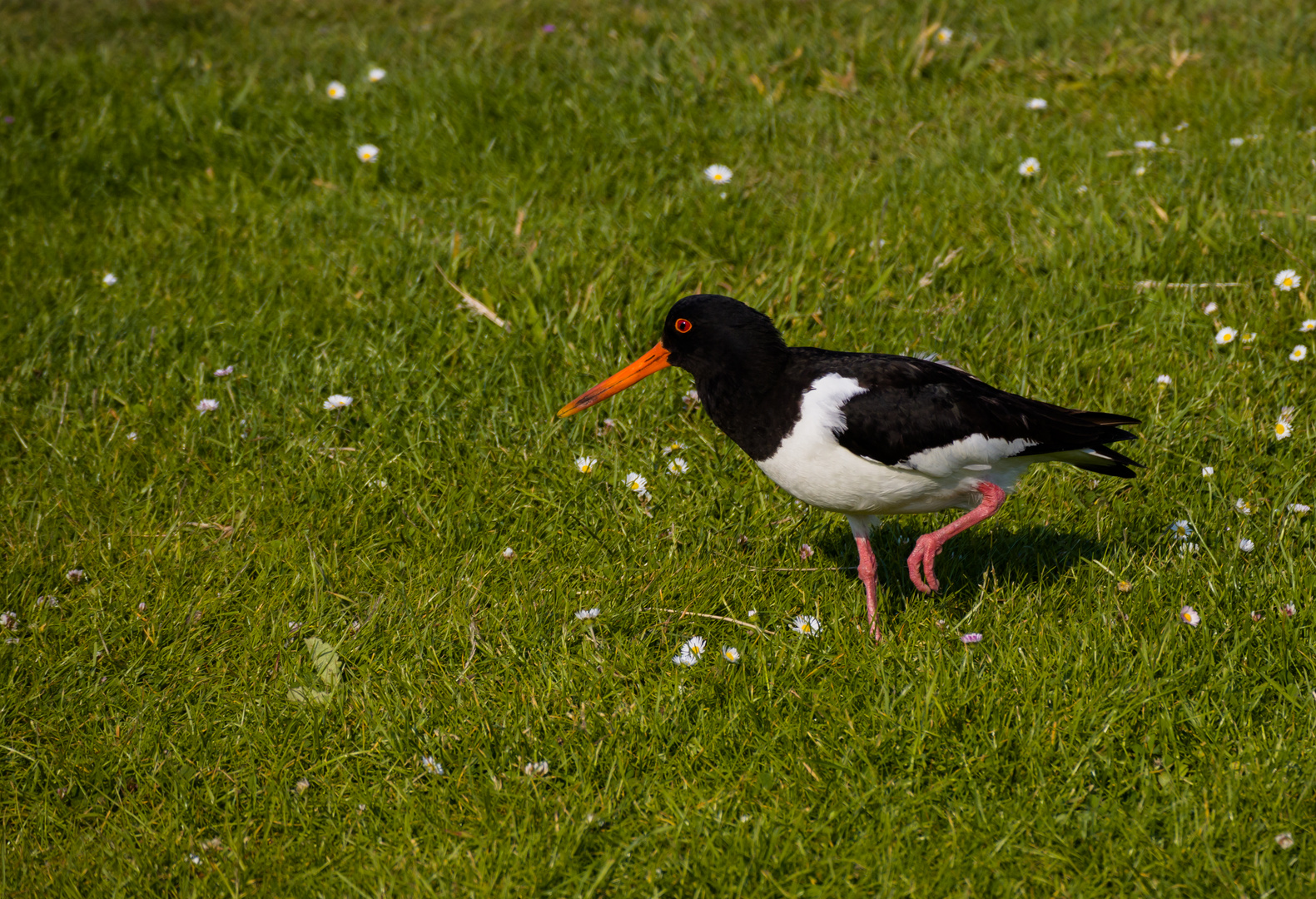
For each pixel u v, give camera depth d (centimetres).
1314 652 741
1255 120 1475
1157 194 1273
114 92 1628
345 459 1011
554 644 809
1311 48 1678
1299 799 642
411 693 772
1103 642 761
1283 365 1042
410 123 1522
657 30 1848
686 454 1002
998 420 765
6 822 712
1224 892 601
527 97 1576
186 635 834
